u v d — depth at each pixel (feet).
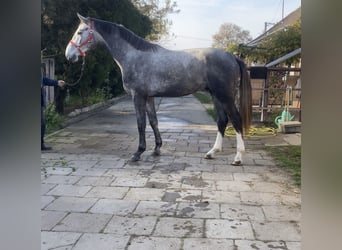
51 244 6.84
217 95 12.85
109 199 9.36
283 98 24.80
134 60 13.01
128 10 32.99
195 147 16.07
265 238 7.09
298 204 8.98
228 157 14.11
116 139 18.06
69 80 26.40
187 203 9.07
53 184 10.59
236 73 12.80
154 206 8.86
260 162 13.25
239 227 7.62
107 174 11.68
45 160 13.50
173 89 13.03
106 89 39.04
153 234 7.29
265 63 32.91
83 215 8.28
